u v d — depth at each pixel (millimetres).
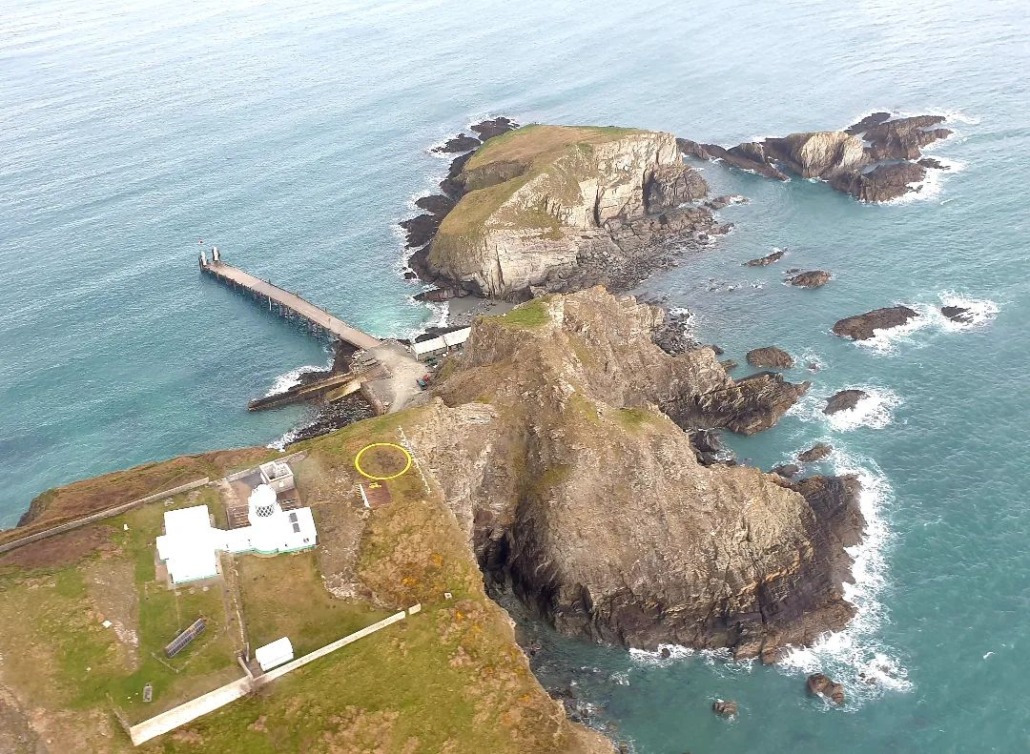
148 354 134500
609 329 111562
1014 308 126188
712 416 111000
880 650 78938
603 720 74438
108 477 87250
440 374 119375
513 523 90812
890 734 71625
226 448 112312
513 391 94312
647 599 83625
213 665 58781
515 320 103562
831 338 125562
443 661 62094
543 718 59906
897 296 133625
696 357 111875
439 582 67875
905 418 107438
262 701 57938
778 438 106562
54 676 57188
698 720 74188
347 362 130375
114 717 55125
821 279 140250
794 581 85312
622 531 84938
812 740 71688
